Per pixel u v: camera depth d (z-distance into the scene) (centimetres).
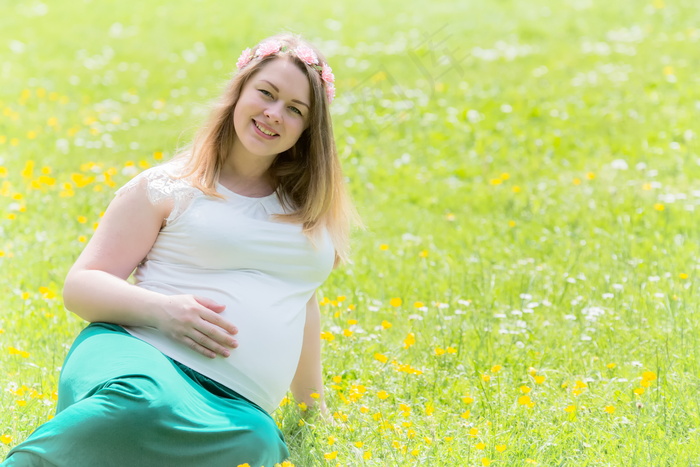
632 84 1327
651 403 441
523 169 1020
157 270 390
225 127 411
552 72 1416
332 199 421
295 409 442
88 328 376
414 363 510
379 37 1656
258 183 416
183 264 390
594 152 1070
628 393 458
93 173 959
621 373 488
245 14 1830
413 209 897
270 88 404
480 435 412
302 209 410
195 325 366
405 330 562
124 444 324
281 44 417
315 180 415
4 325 550
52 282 638
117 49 1603
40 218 783
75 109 1265
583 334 539
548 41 1616
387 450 392
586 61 1472
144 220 388
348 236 443
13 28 1719
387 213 877
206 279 388
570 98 1265
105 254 384
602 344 530
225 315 380
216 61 1540
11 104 1264
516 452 395
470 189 956
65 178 935
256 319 383
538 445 403
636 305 590
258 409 377
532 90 1318
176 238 389
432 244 766
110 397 325
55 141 1094
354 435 413
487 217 858
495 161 1051
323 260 413
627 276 652
